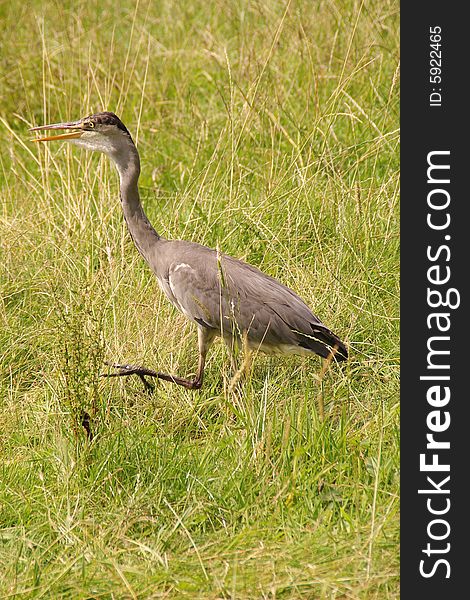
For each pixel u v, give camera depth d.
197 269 10.71
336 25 16.72
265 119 15.08
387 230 12.54
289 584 7.61
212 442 9.63
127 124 16.33
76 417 9.40
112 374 10.35
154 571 7.93
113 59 17.45
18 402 10.66
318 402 9.99
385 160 14.22
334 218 12.77
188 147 15.57
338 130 14.87
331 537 8.04
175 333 11.41
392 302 11.62
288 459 8.97
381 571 7.72
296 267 11.97
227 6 18.84
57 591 7.79
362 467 9.00
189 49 18.08
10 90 17.58
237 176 13.93
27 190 14.76
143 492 8.93
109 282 11.98
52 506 8.83
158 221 13.46
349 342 10.97
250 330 10.52
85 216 13.18
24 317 12.16
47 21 19.98
